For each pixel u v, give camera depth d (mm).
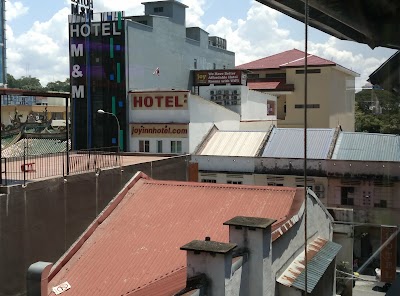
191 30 42750
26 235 12406
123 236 13547
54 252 13391
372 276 15195
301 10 6637
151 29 35188
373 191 24594
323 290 12219
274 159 27953
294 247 11688
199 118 31750
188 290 7898
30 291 10344
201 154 30641
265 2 6633
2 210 11641
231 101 38250
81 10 34469
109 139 32938
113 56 32719
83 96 33406
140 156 22844
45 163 17047
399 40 6359
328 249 13047
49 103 58969
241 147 30766
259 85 44406
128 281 11695
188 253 8320
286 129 30875
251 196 14219
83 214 14680
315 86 33938
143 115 31922
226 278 8156
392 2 5984
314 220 13688
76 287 11828
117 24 32625
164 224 13758
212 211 13938
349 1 6121
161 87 36500
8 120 47656
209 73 39469
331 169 25953
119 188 16672
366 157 26016
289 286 10180
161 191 15352
